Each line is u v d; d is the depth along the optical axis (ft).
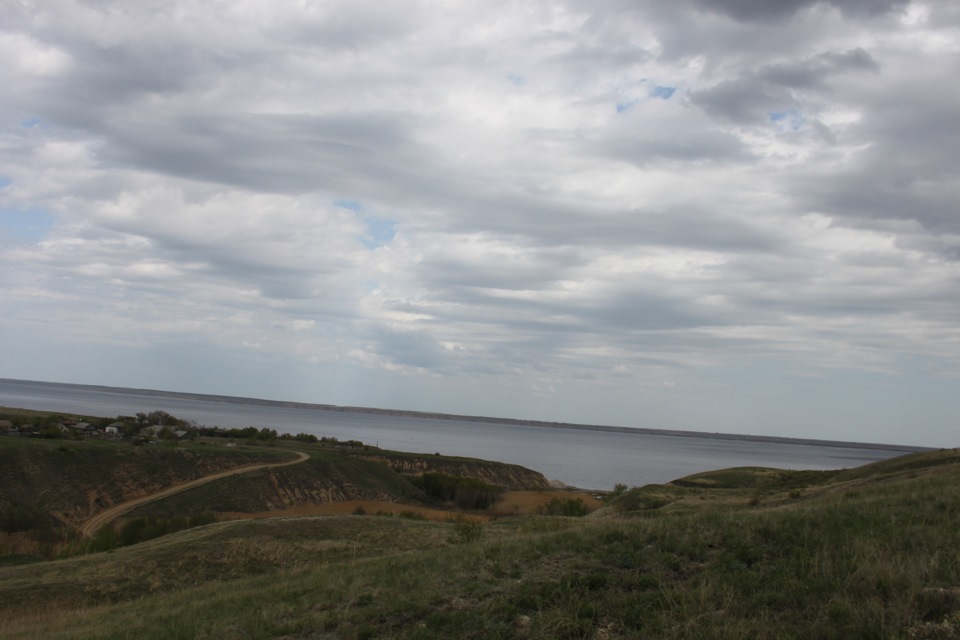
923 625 21.53
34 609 61.77
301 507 282.15
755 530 37.17
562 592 29.45
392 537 87.71
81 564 79.56
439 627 27.71
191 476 291.17
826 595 25.26
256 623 32.89
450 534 90.02
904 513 38.81
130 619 44.47
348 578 42.73
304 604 36.17
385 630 28.71
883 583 25.46
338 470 330.34
